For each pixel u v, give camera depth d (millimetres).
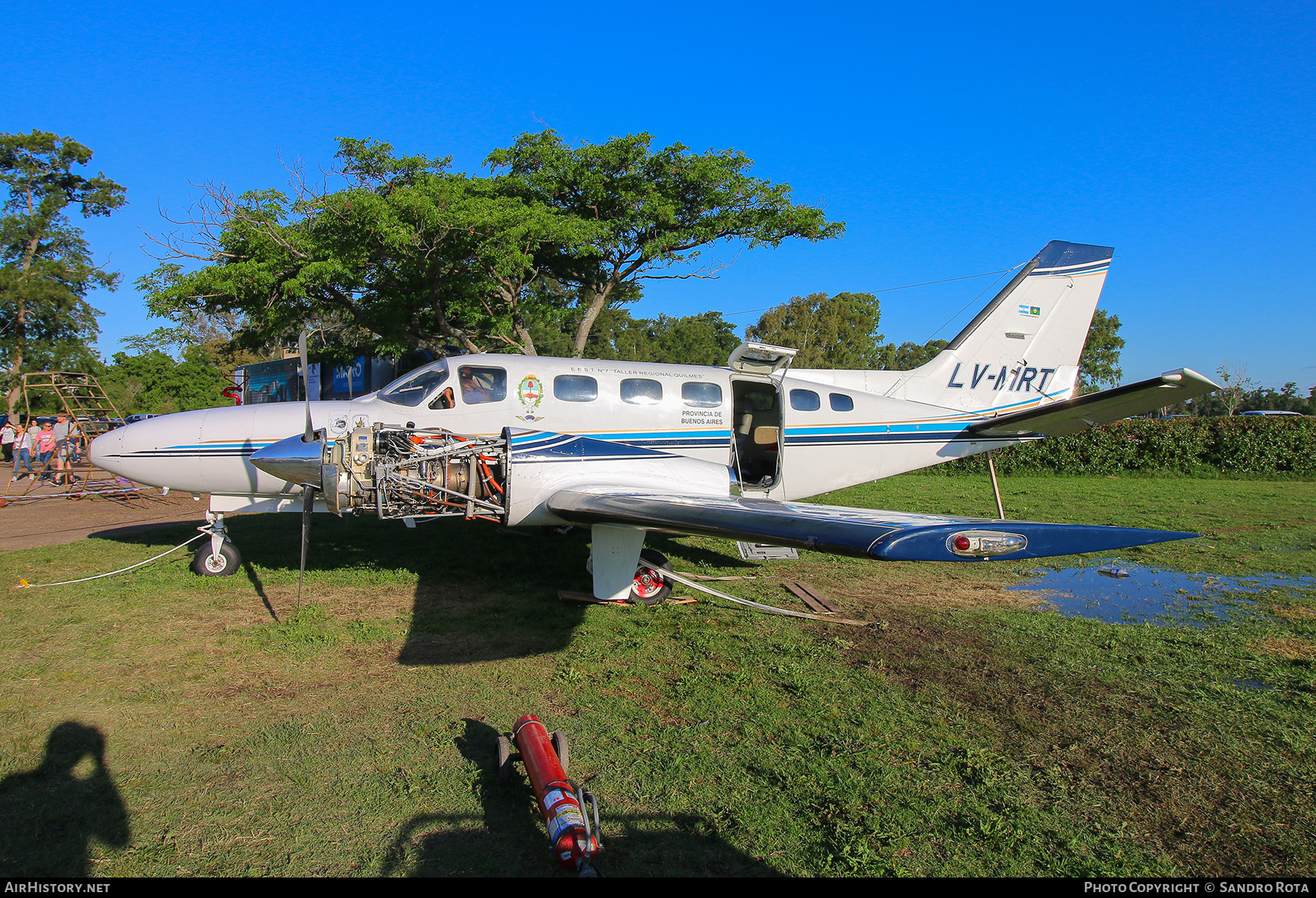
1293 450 19453
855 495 15344
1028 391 9984
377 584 7500
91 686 4676
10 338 39562
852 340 52969
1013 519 11891
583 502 5957
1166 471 20266
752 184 17547
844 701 4617
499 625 6148
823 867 2949
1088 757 3904
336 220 13734
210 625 6012
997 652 5582
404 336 15477
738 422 9742
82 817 3193
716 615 6637
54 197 42094
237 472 7441
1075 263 10047
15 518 11969
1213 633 6074
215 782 3514
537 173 16906
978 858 3033
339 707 4418
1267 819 3330
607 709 4453
